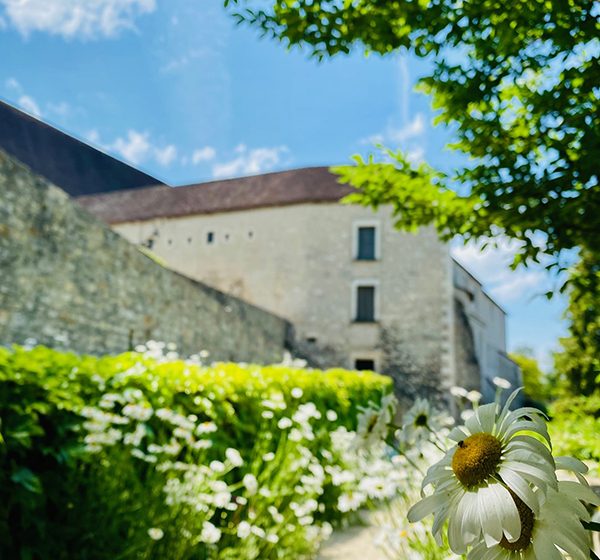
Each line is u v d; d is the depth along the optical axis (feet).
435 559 6.86
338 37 8.16
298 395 13.17
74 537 7.38
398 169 9.93
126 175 41.83
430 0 7.52
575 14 6.45
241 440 11.24
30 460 7.16
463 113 8.87
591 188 7.27
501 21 7.09
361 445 4.66
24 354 7.56
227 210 60.18
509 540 2.00
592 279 7.62
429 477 2.52
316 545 11.52
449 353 51.52
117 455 8.12
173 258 61.36
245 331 44.75
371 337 53.31
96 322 26.76
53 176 35.91
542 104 7.41
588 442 8.09
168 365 10.27
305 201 57.31
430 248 54.34
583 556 2.01
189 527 8.59
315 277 55.57
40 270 23.04
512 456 2.20
